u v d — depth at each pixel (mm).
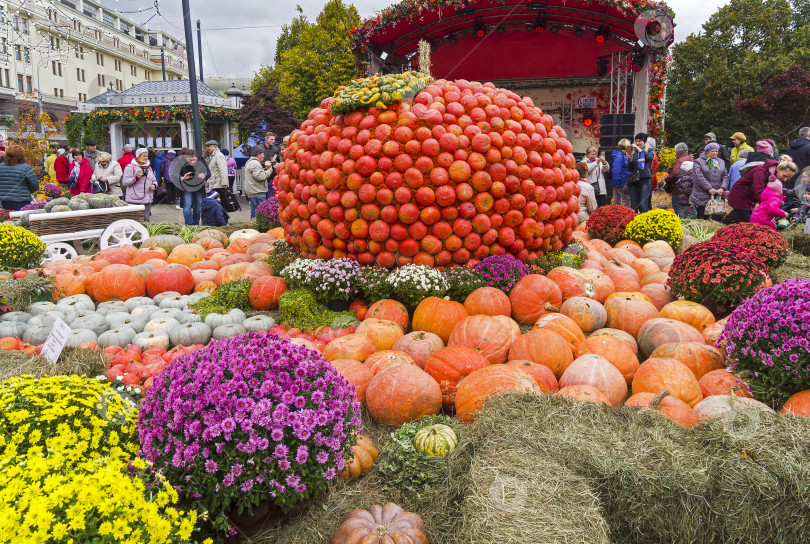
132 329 5328
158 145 22156
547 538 2359
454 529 2811
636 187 12336
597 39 16500
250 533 2719
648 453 2902
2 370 4227
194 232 9789
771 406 3863
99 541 1938
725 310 5871
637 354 5266
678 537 2746
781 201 7809
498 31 17469
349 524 2676
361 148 5664
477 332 4824
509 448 3016
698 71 34062
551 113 20734
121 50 47125
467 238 5863
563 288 5855
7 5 26688
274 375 2674
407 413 3781
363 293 6113
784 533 2732
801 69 25812
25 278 6152
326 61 30656
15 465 2273
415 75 6191
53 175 18297
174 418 2539
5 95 35344
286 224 6785
